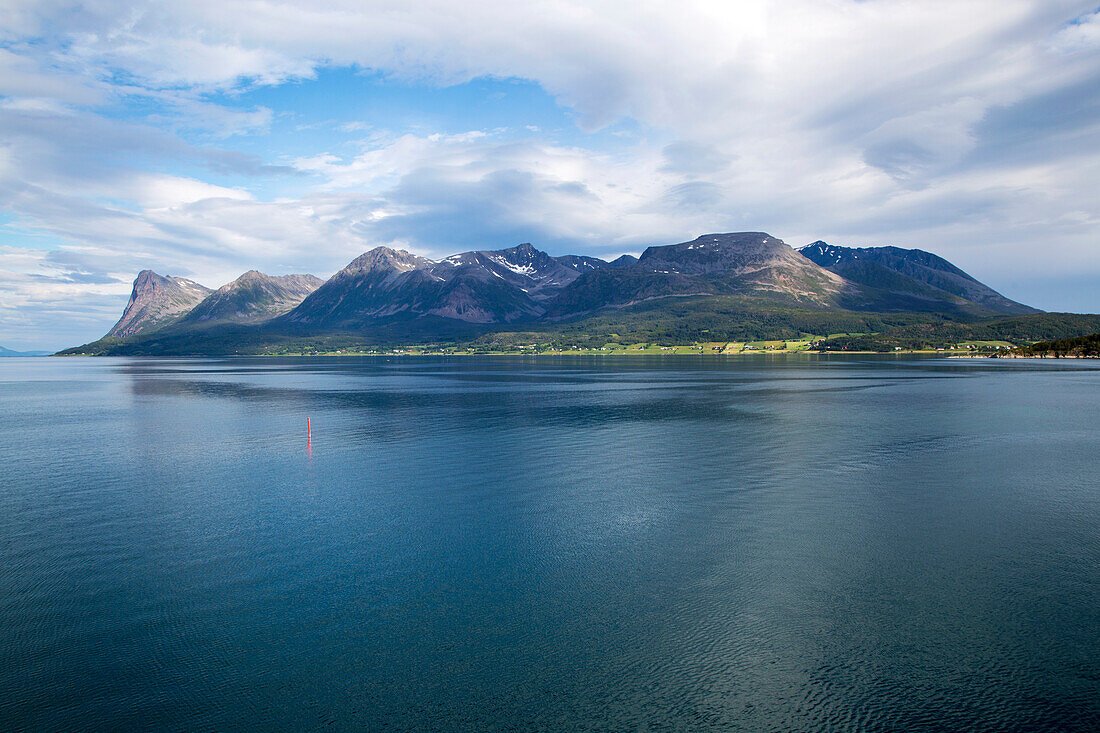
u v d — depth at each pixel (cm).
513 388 13738
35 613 2488
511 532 3394
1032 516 3588
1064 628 2283
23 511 3872
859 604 2492
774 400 10219
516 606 2514
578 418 8075
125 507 3950
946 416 7931
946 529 3372
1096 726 1756
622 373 19600
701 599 2555
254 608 2522
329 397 11962
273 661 2139
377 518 3669
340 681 2023
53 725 1817
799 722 1792
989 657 2103
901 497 4019
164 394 13238
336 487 4422
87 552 3152
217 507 3931
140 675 2062
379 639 2272
